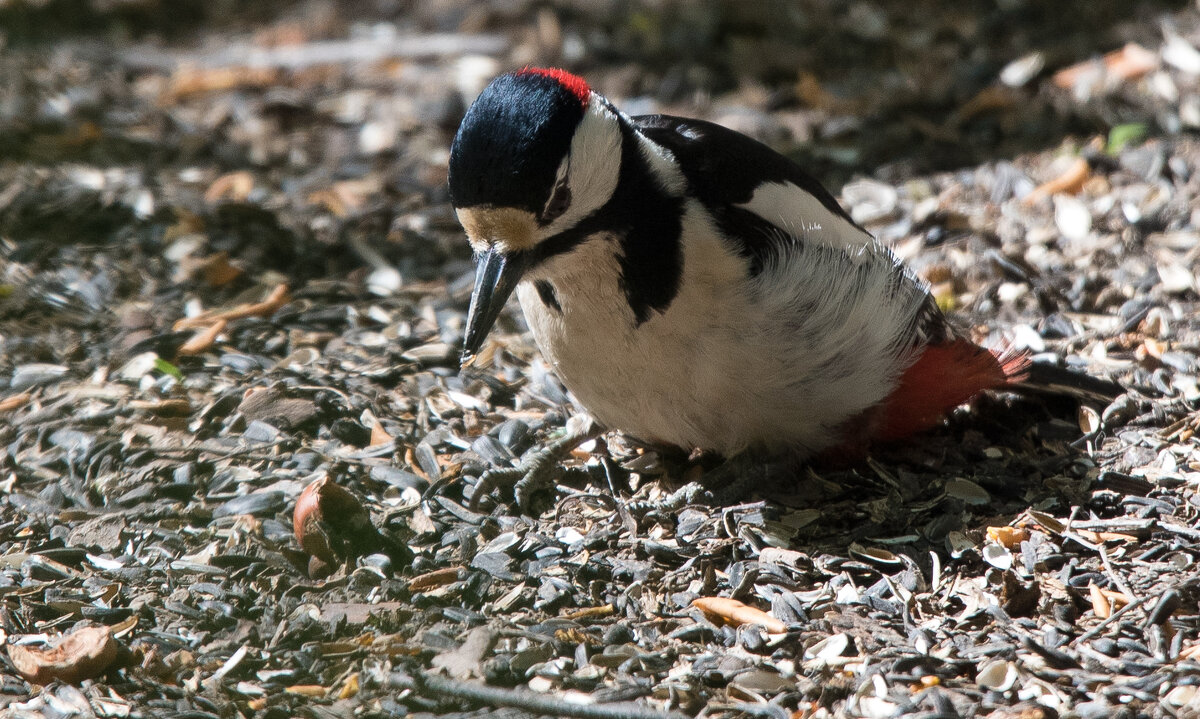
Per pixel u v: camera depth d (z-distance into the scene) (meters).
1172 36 16.48
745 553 8.63
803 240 8.88
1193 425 9.62
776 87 16.66
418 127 16.03
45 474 9.65
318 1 19.64
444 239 13.46
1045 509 8.91
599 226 8.34
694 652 7.68
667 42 17.81
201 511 9.16
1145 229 12.50
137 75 17.66
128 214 13.80
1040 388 9.90
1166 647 7.45
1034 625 7.76
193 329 11.61
